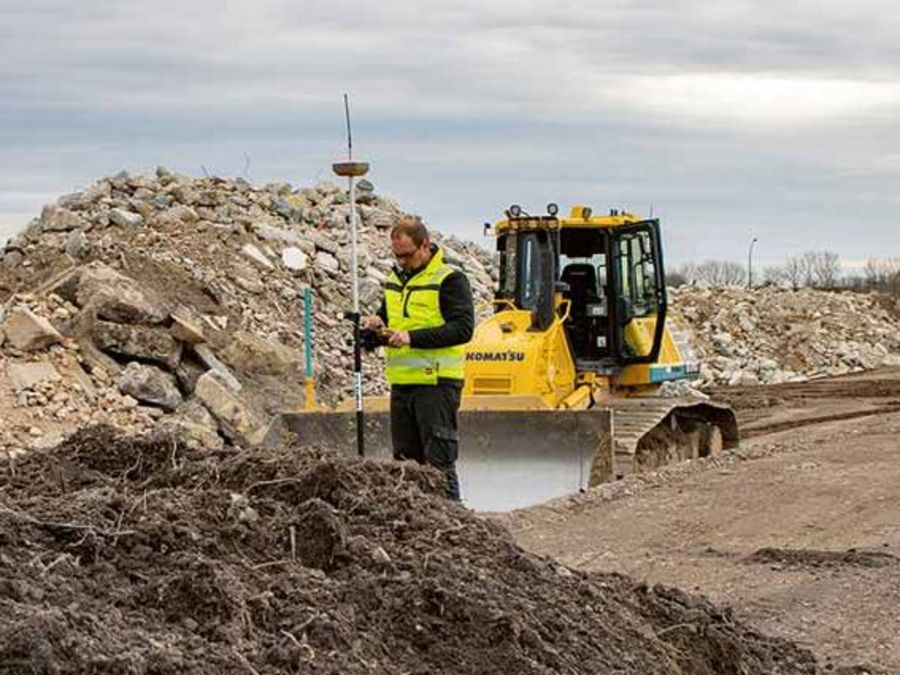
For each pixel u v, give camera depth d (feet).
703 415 54.54
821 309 121.80
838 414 76.43
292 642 15.33
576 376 49.55
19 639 13.28
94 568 16.07
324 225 81.30
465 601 17.22
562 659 17.24
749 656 21.25
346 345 67.62
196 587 15.57
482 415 43.60
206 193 77.46
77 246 63.31
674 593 22.56
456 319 30.63
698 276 164.35
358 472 20.12
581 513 40.22
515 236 49.21
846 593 29.50
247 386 59.52
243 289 67.51
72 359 54.60
